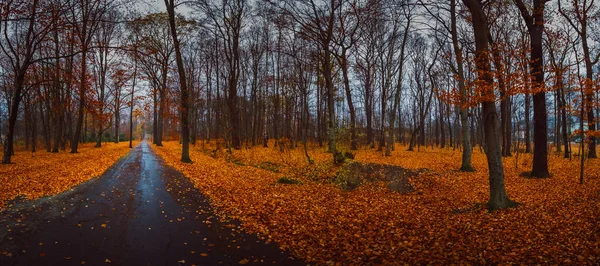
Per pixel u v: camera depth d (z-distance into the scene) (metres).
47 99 26.67
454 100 9.52
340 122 21.16
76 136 26.95
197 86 42.28
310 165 17.19
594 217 7.16
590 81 10.77
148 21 17.61
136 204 8.79
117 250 5.60
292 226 7.34
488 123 8.53
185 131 19.94
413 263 5.36
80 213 7.67
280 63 37.09
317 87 35.97
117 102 36.50
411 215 8.38
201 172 15.47
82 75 20.34
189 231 6.79
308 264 5.36
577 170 15.14
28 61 16.70
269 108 42.59
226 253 5.71
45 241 5.84
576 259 5.26
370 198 10.59
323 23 17.55
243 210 8.55
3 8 13.57
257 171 16.38
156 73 30.19
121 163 18.78
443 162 19.97
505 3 13.30
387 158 22.73
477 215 8.04
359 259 5.52
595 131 11.31
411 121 53.12
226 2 27.61
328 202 9.84
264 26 35.25
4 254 5.19
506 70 8.45
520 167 17.12
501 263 5.27
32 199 8.76
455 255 5.63
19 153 27.45
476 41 8.45
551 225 6.96
